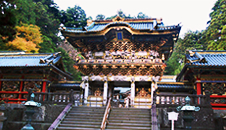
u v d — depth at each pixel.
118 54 27.59
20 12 45.16
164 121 16.62
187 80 27.73
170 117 13.63
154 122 16.00
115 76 26.47
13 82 27.45
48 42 59.69
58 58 29.08
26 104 14.48
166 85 26.81
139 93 26.59
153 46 26.98
